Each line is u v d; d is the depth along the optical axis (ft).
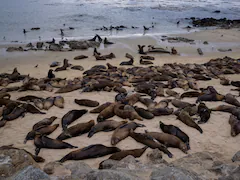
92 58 58.39
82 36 81.25
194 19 118.21
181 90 37.91
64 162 20.84
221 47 70.08
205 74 46.26
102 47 68.03
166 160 21.09
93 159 21.35
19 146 23.32
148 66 52.19
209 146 23.31
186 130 26.22
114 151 22.13
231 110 29.76
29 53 61.16
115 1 170.50
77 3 155.22
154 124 27.35
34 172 14.43
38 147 22.88
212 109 30.55
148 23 106.22
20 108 29.81
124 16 118.93
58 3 153.38
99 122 26.78
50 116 29.48
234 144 23.67
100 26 96.89
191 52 64.85
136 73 45.16
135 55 61.41
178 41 75.46
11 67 50.75
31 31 85.25
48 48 65.87
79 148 23.00
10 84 41.24
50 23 98.37
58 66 51.83
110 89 37.58
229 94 34.01
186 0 196.34
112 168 17.20
